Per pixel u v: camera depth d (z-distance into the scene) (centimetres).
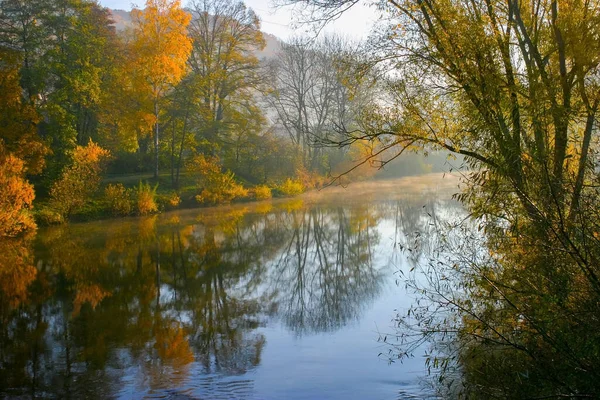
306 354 866
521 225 653
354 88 909
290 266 1633
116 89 3141
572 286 567
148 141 4175
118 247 1908
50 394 737
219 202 3347
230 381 762
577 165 746
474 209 707
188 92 3331
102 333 1006
